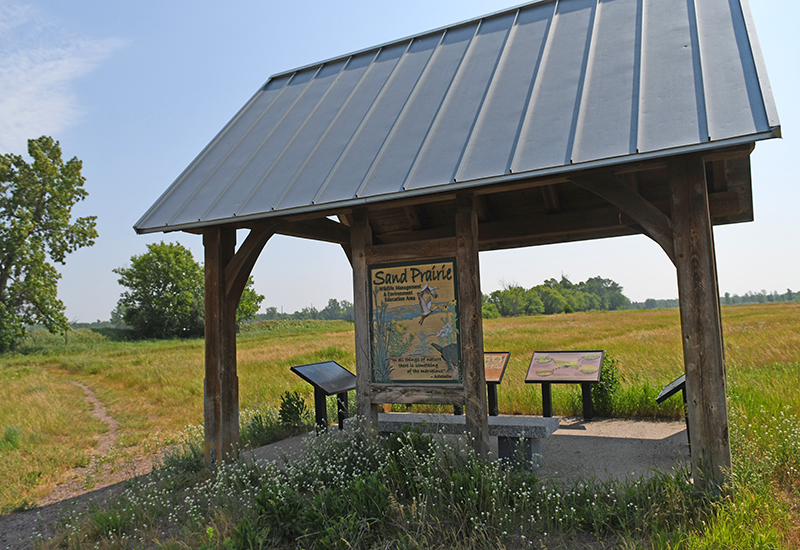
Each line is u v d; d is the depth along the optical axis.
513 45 6.43
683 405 7.41
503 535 3.80
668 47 5.04
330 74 8.12
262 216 5.50
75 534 4.68
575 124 4.62
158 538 4.53
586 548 3.70
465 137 5.18
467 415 5.17
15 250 43.44
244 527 4.01
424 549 3.66
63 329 47.06
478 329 5.20
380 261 5.75
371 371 5.71
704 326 4.06
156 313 63.00
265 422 8.77
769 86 3.91
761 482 4.17
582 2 6.65
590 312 83.81
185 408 12.62
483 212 8.13
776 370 10.32
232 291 6.36
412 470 4.70
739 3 5.13
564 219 7.54
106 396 16.03
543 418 5.58
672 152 3.82
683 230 4.15
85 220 48.91
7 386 18.84
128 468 7.51
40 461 7.97
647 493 4.08
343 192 5.21
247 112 7.98
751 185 6.06
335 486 4.76
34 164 45.72
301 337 44.09
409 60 7.34
